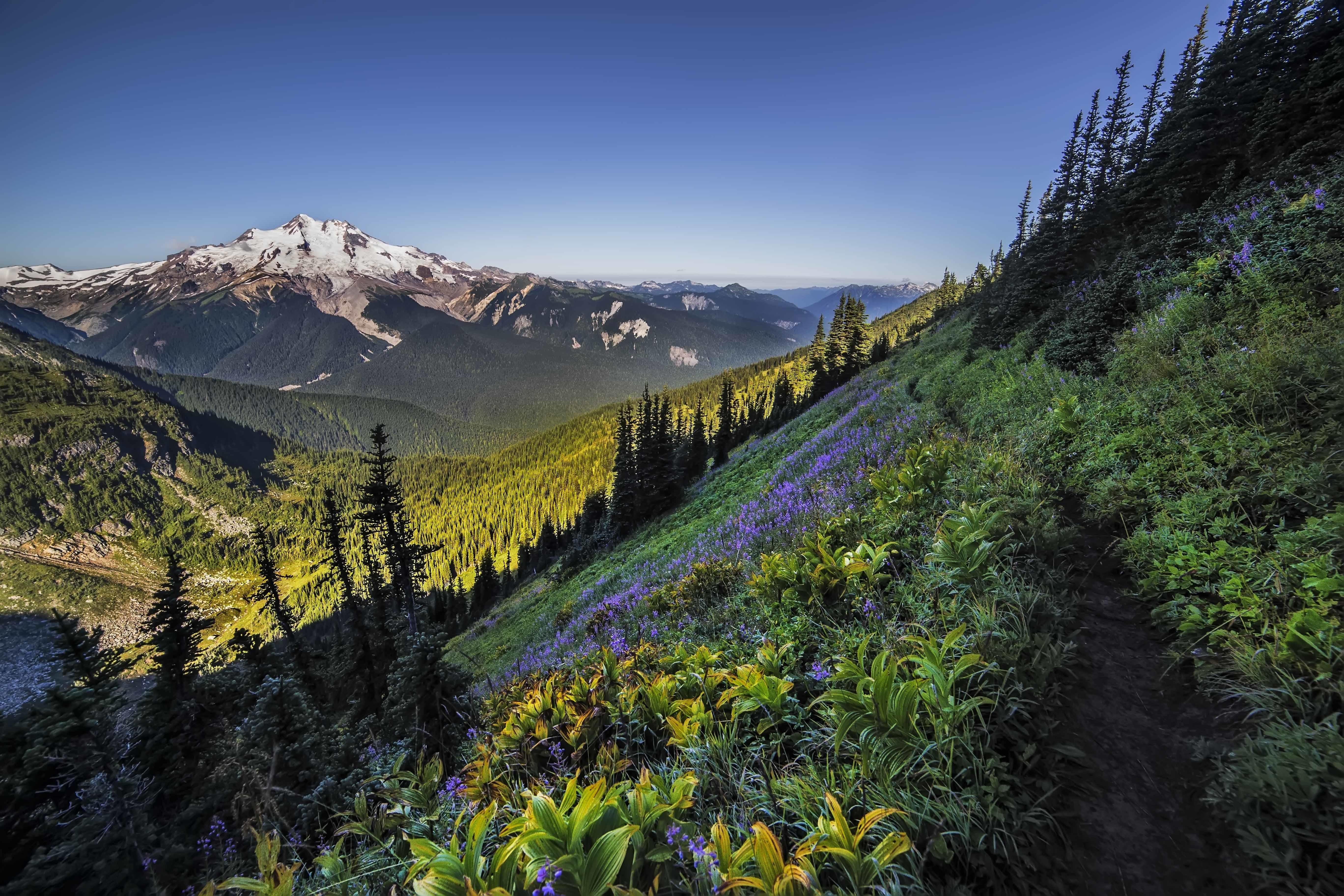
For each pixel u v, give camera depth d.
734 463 44.38
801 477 12.83
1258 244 8.53
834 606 4.76
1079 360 10.34
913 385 21.14
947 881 2.29
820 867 2.32
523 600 49.97
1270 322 6.35
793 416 61.88
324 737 7.10
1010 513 4.88
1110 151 39.41
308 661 19.16
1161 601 3.76
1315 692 2.55
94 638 10.43
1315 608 2.83
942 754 2.64
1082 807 2.54
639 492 46.34
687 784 2.73
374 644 20.84
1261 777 2.28
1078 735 2.88
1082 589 4.10
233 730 8.08
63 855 5.62
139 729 8.39
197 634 19.67
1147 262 13.13
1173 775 2.62
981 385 13.20
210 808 6.34
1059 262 27.73
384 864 3.11
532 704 4.43
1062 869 2.29
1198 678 3.00
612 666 4.79
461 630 65.19
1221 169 22.77
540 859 2.21
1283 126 20.22
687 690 4.19
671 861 2.42
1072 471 5.87
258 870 4.84
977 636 3.32
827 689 3.58
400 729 7.48
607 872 2.17
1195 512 4.09
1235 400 5.01
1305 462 3.91
